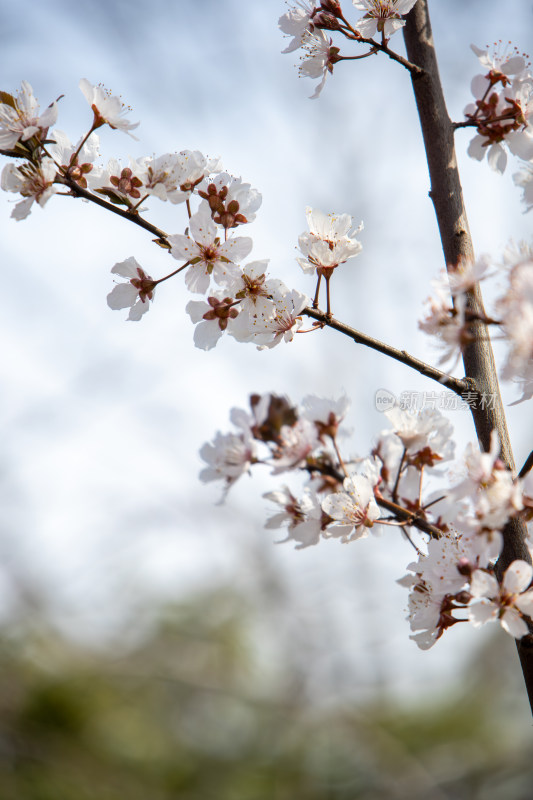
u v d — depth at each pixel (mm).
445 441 648
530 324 576
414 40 677
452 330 600
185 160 661
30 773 1396
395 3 667
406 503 647
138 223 660
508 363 577
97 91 656
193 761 1645
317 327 657
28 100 643
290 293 659
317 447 637
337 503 634
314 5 677
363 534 635
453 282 603
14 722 1461
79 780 1431
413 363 642
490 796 1688
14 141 643
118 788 1476
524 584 602
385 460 651
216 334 662
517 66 661
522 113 660
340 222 661
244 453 632
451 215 658
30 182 646
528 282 577
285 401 634
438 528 643
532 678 611
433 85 669
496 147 665
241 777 1681
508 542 618
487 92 662
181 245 662
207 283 665
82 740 1488
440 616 625
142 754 1574
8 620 1627
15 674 1521
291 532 640
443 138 665
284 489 642
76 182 657
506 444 636
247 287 661
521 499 604
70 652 1653
